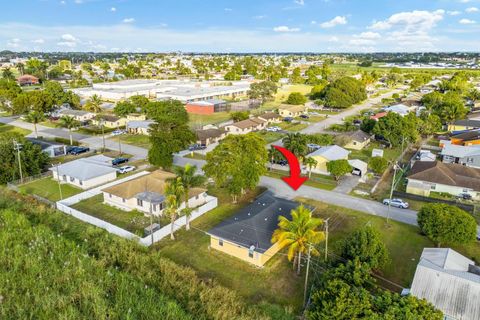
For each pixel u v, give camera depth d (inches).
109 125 3740.2
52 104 4065.0
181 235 1584.6
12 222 1604.3
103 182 2186.3
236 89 6309.1
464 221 1412.4
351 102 5113.2
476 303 1010.7
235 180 1812.3
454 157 2625.5
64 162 2546.8
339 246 1328.7
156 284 1209.4
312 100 5846.5
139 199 1771.7
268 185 2185.0
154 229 1609.3
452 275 1096.2
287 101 5078.7
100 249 1414.9
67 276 1215.6
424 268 1145.4
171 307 1058.7
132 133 3464.6
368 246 1245.7
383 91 7037.4
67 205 1876.2
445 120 3905.0
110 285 1182.9
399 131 2960.1
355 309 928.9
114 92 5472.4
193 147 2979.8
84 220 1708.9
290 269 1342.3
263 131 3639.3
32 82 7244.1
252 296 1193.4
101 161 2420.0
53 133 3437.5
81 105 4795.8
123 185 1900.8
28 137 3245.6
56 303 1096.2
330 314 946.1
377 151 2721.5
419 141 3314.5
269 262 1382.9
